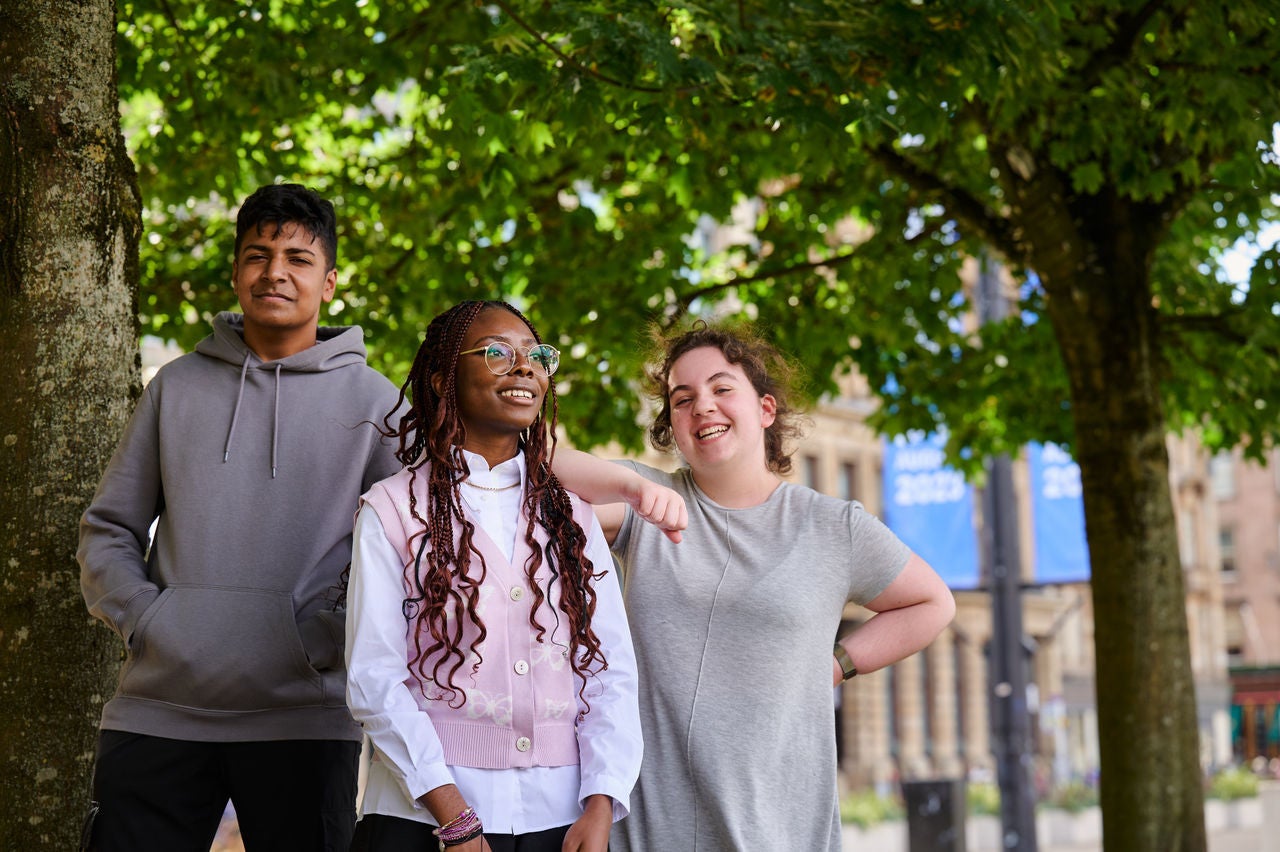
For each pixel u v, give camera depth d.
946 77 5.56
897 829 23.03
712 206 8.23
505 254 8.73
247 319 3.30
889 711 32.47
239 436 3.19
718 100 5.56
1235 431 9.56
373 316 8.27
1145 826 7.01
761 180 8.18
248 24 7.12
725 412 3.28
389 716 2.57
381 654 2.63
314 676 3.09
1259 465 9.52
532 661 2.71
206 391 3.24
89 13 3.79
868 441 32.25
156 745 3.03
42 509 3.60
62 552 3.61
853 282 9.34
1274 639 61.84
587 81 5.21
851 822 22.59
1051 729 38.25
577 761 2.74
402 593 2.69
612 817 2.71
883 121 5.26
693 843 3.02
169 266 8.28
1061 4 5.65
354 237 8.34
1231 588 62.94
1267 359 8.33
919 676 33.47
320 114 8.11
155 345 14.96
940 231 9.38
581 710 2.79
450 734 2.64
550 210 8.63
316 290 3.31
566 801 2.69
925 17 5.30
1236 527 63.09
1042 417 10.08
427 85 6.79
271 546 3.12
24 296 3.66
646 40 5.05
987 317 11.49
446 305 8.48
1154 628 7.18
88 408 3.69
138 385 3.83
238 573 3.09
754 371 3.41
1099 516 7.35
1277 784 12.70
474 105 5.92
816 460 30.80
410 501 2.74
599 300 8.84
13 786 3.51
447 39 6.96
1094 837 26.20
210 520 3.12
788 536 3.24
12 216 3.66
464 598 2.69
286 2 7.41
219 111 7.40
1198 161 7.34
